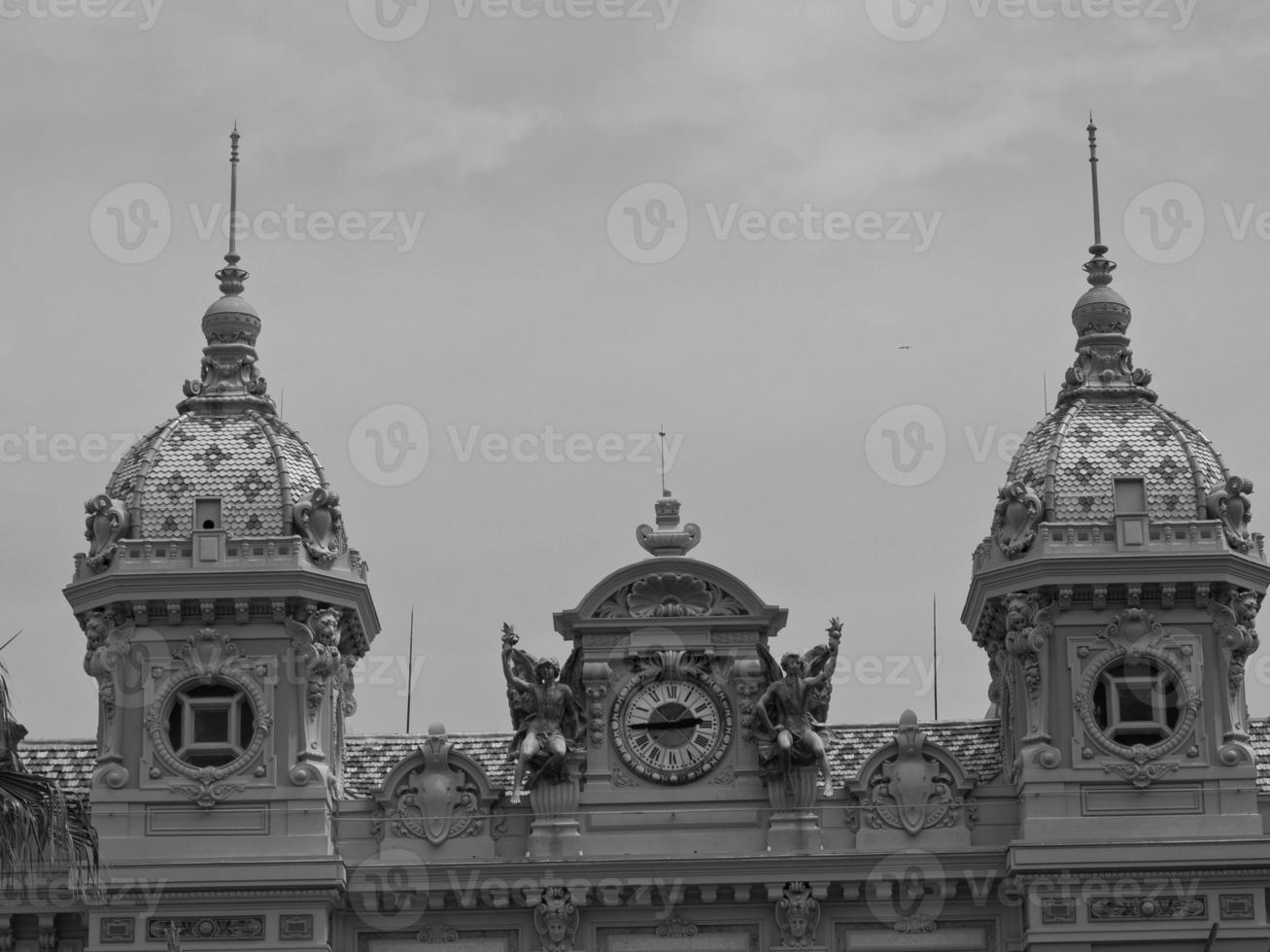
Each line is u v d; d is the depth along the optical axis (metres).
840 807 79.19
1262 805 79.00
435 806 79.06
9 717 65.38
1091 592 79.31
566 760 78.69
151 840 77.94
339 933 78.38
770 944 78.19
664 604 80.06
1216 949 76.88
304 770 78.50
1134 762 78.62
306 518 80.31
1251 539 80.38
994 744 83.19
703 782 79.25
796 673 78.81
